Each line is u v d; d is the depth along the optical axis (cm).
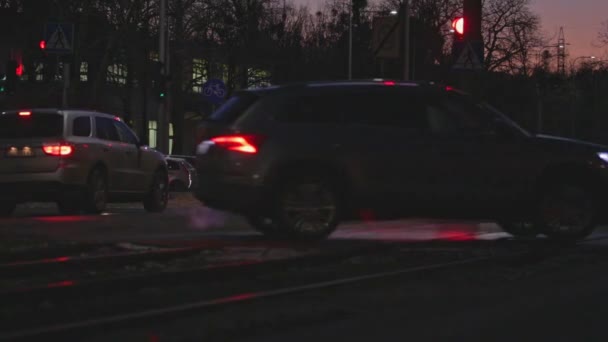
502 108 9919
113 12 5981
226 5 7012
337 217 1656
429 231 2067
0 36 6788
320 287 1213
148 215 2438
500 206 1716
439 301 1164
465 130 1700
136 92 8288
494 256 1545
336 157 1642
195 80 7219
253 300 1122
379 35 4372
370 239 1848
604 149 1758
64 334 903
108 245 1638
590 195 1748
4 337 861
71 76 4116
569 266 1488
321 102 1662
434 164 1677
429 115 1695
